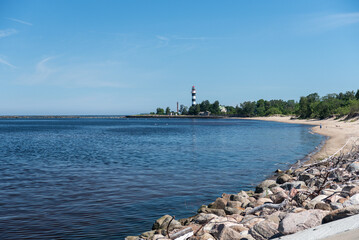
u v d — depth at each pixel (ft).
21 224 40.88
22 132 311.27
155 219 42.73
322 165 62.85
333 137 191.31
